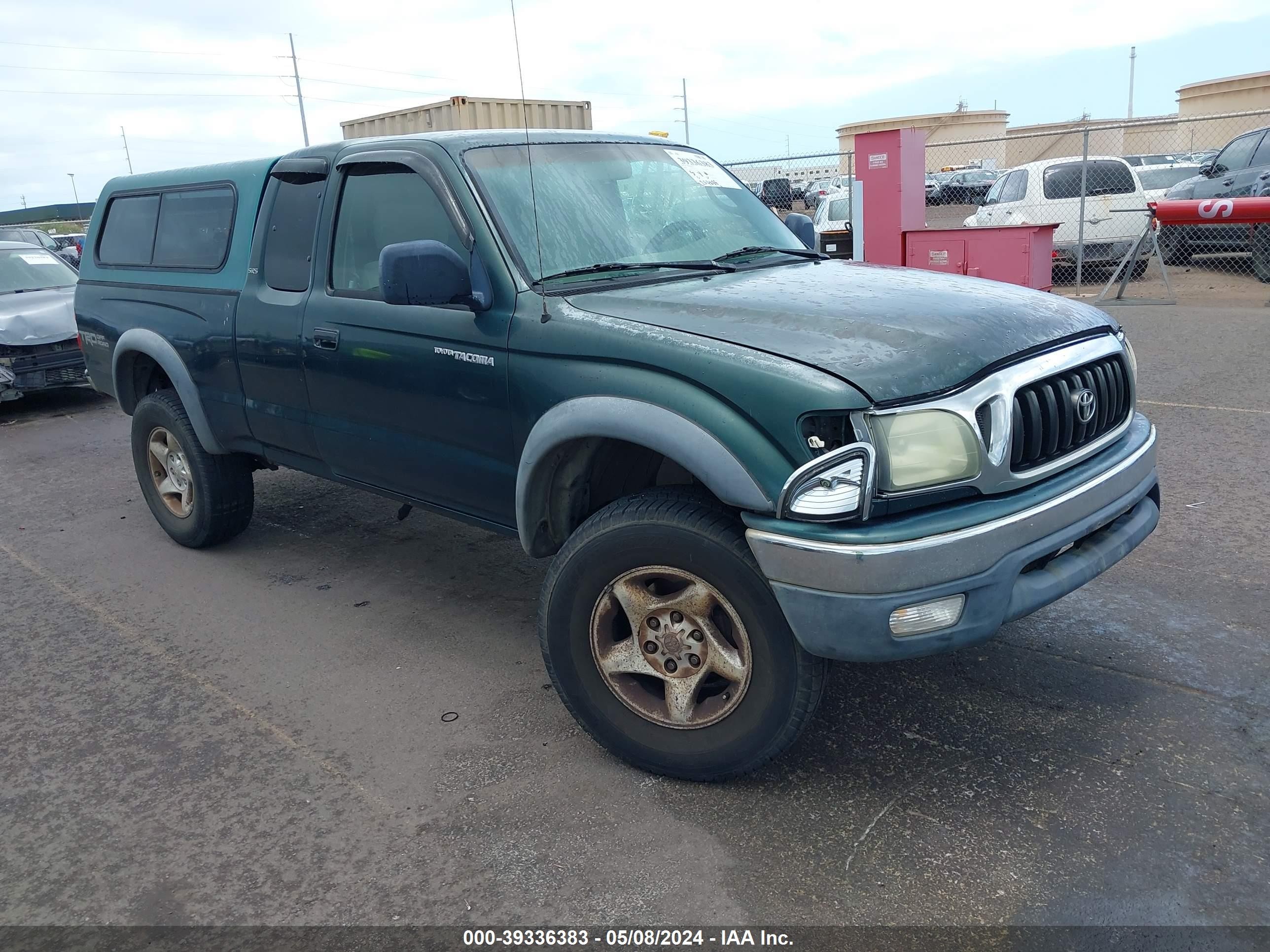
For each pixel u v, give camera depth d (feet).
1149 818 9.08
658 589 9.88
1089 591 13.94
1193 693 11.16
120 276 17.37
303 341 13.34
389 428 12.54
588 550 9.85
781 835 9.19
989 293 10.44
